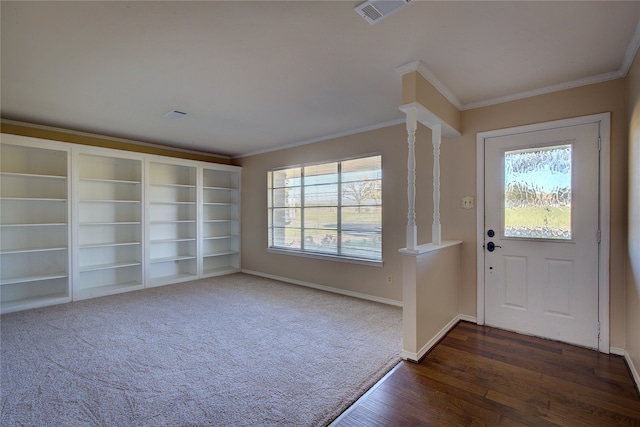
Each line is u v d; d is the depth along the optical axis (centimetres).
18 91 293
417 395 206
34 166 410
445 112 294
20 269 402
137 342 287
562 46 218
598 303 268
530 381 221
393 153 398
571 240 280
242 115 369
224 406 194
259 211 577
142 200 484
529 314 301
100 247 473
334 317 353
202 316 357
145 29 196
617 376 227
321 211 482
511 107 308
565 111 280
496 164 318
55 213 424
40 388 213
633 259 228
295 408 192
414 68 243
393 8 176
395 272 398
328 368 240
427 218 368
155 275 534
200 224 555
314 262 488
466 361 251
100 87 285
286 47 219
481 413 188
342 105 336
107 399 201
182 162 530
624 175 254
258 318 351
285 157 530
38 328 320
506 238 313
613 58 234
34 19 184
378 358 256
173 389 212
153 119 383
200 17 184
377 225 418
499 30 198
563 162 283
